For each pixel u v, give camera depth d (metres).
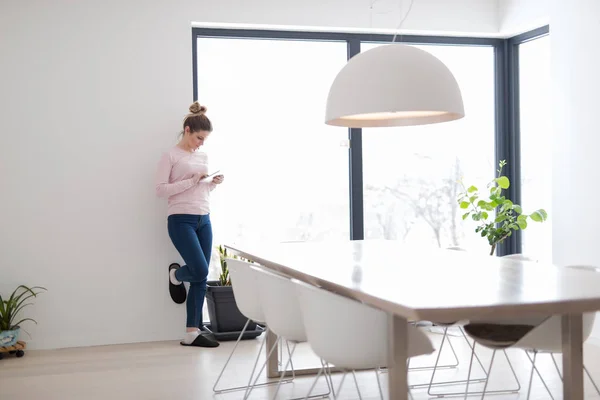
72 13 5.50
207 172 5.57
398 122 4.24
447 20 6.20
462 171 6.49
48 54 5.46
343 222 6.23
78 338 5.54
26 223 5.45
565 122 5.56
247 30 5.99
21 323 5.43
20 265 5.43
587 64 5.27
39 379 4.49
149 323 5.68
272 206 6.09
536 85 6.21
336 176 6.21
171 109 5.69
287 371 4.59
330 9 5.97
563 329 2.82
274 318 3.40
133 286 5.64
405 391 2.54
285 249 4.41
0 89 5.39
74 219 5.53
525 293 2.50
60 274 5.51
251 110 6.05
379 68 3.57
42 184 5.47
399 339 2.54
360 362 2.79
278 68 6.10
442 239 6.45
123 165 5.61
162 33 5.66
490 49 6.56
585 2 5.27
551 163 5.82
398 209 6.33
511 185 6.50
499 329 3.40
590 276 2.97
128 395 4.10
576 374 2.78
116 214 5.61
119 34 5.59
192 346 5.44
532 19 5.88
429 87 3.54
